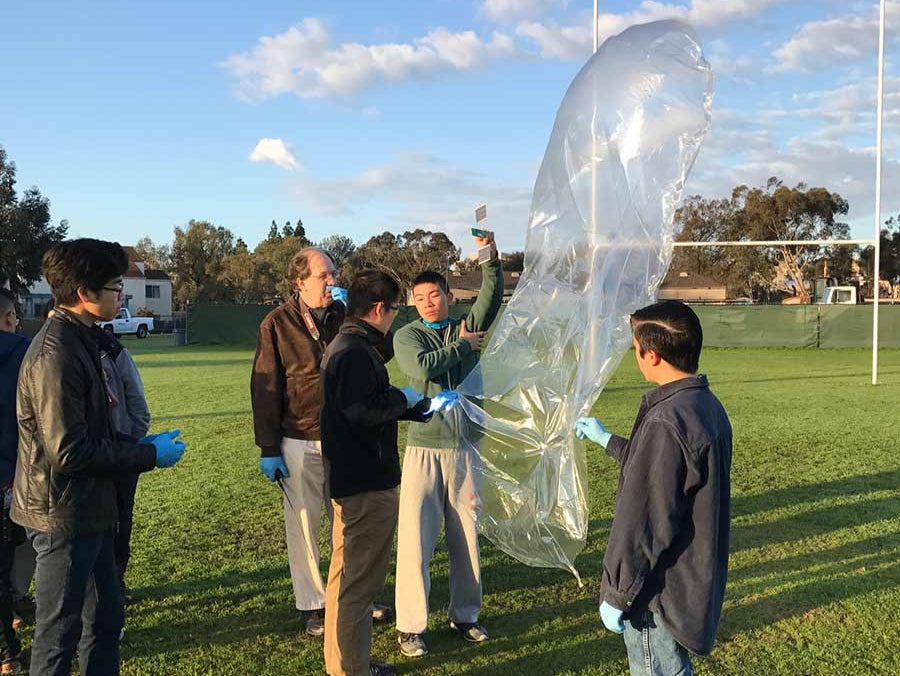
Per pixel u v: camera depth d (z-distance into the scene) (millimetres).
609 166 2980
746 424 9148
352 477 2852
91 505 2422
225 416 10344
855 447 7680
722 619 3654
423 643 3379
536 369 3373
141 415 3832
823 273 54594
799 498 5738
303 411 3572
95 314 2490
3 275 34406
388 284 2916
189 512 5602
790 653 3283
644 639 2178
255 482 6527
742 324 25594
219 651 3400
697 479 2043
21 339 3346
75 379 2340
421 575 3381
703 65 2936
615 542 2100
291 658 3334
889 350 23875
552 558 3582
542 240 3260
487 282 3660
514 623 3686
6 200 39844
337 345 2881
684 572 2076
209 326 30188
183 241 73062
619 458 2617
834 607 3762
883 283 57281
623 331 3127
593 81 3004
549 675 3158
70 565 2389
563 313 3258
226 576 4324
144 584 4195
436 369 3352
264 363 3566
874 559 4418
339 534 2930
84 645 2629
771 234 53344
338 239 68438
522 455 3471
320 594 3619
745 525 5113
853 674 3096
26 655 3342
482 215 3674
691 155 2930
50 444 2273
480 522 3607
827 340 24891
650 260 3023
